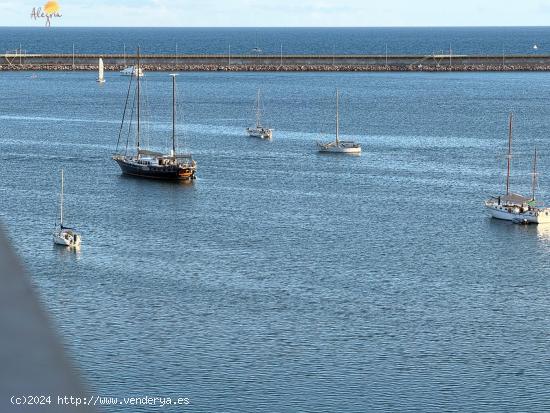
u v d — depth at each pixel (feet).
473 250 419.74
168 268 373.61
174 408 237.86
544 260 402.31
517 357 273.95
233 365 264.52
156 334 289.53
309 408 236.22
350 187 588.50
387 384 253.24
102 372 259.60
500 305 328.29
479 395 247.50
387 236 445.37
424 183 606.55
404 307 322.34
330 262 389.60
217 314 309.42
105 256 394.11
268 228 460.14
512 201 503.20
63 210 501.56
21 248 404.98
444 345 282.97
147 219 480.23
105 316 307.78
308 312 313.53
